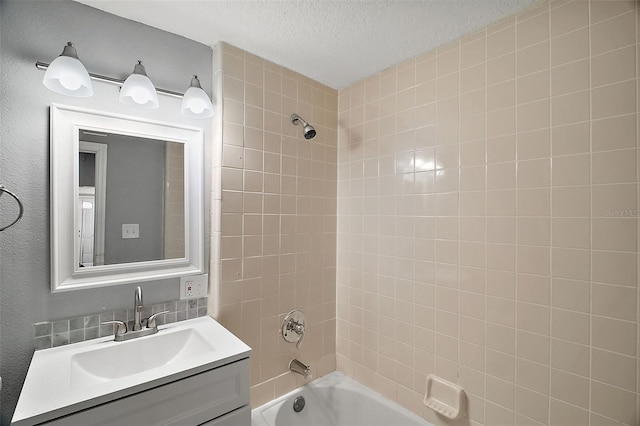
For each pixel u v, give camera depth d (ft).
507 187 4.25
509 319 4.22
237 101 5.12
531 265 4.04
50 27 3.78
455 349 4.76
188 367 3.33
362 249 6.15
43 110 3.72
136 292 4.14
